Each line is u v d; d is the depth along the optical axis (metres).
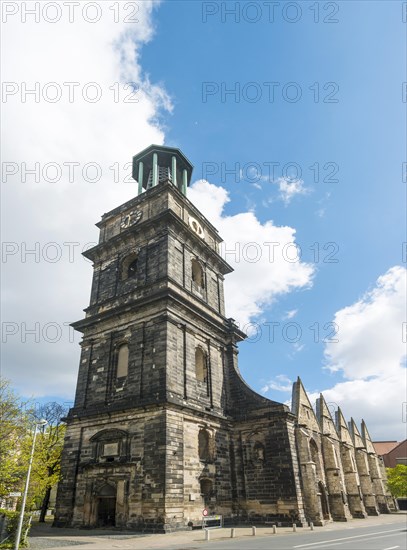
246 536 25.98
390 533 28.05
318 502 36.81
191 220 46.78
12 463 28.50
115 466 31.03
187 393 34.22
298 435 39.31
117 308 38.50
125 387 34.53
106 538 24.72
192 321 38.72
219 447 36.38
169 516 27.19
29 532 28.95
